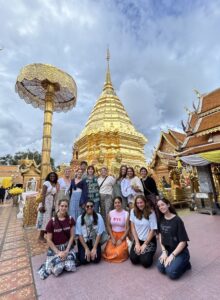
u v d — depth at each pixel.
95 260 3.96
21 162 24.58
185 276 3.29
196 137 10.69
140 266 3.77
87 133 15.42
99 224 4.22
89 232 4.14
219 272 3.37
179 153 10.67
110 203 5.89
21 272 3.72
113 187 6.14
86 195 5.43
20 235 6.61
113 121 17.20
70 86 10.00
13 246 5.38
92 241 4.17
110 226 4.61
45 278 3.42
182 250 3.41
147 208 4.13
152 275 3.38
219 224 6.97
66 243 3.93
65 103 12.64
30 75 8.86
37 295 2.91
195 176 11.21
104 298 2.77
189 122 11.46
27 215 7.90
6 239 6.13
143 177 6.62
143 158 16.86
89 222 4.19
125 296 2.80
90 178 5.84
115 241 4.39
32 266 3.99
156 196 5.99
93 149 15.09
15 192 17.95
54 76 9.25
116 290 2.96
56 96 12.05
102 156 11.08
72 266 3.63
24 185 23.17
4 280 3.40
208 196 9.41
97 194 5.72
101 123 16.84
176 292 2.84
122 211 4.71
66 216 4.09
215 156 8.20
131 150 15.98
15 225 8.47
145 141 17.98
